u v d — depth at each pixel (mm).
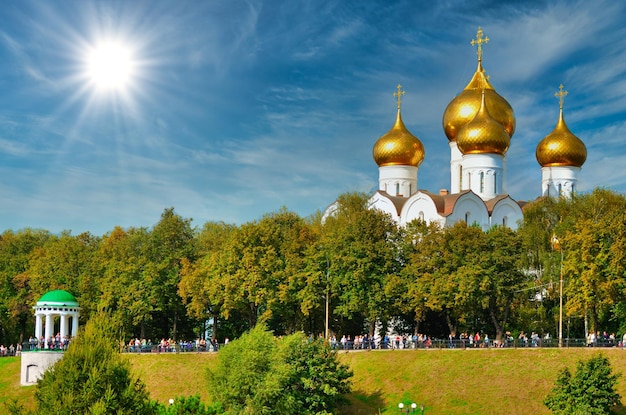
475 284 99812
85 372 52125
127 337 113625
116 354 53938
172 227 118000
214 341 105938
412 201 133750
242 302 107500
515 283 102500
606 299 94062
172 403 69562
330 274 105750
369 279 104625
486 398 84562
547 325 108688
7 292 123562
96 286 116688
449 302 100812
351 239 107625
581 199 121312
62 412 50594
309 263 106688
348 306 103438
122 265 114500
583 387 75250
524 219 121625
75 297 116938
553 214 119812
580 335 111188
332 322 112875
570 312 96688
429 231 110562
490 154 135250
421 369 90750
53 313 108125
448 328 111250
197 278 109312
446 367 90438
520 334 100750
